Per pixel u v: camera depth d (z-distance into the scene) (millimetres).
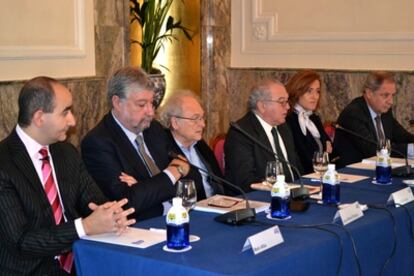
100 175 2830
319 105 5605
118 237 2207
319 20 5605
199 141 3346
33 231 2242
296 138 4043
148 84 2928
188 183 2334
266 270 1919
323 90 5594
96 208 2311
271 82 3492
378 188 3057
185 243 2084
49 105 2348
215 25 5965
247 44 6023
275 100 3434
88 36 4852
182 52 6133
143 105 2900
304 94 4082
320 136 4180
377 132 4273
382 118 4336
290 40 5750
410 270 2719
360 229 2363
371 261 2441
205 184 3277
